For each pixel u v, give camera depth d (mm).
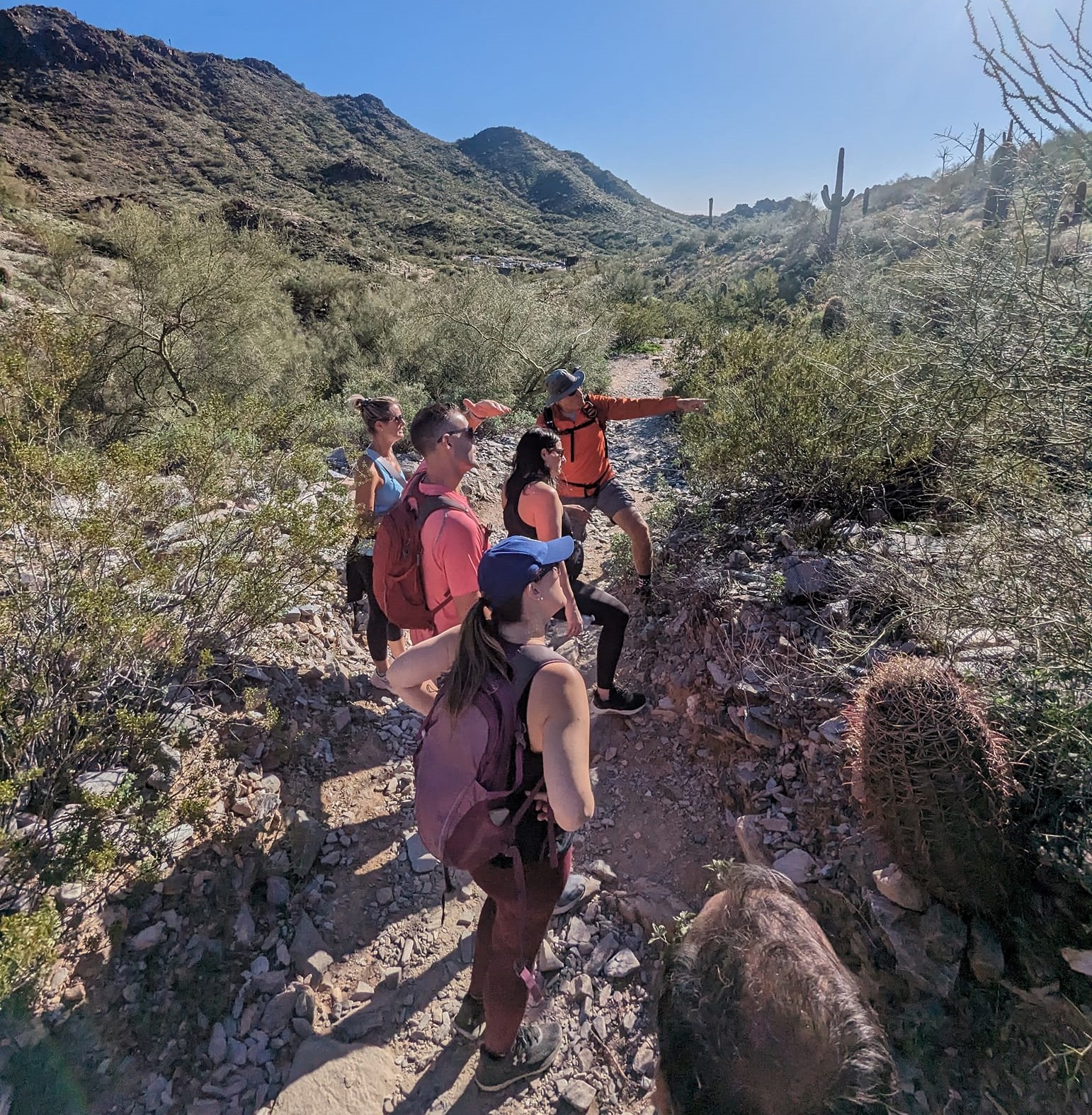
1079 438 3113
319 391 11398
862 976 2377
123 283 10500
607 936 2865
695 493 6000
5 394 3223
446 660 2098
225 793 3002
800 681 3385
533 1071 2371
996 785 2121
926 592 3283
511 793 1877
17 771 2420
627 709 3918
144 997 2393
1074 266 3225
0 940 2049
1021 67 2643
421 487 2947
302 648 4035
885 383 4500
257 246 12148
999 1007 2189
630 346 20797
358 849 3182
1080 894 2168
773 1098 1393
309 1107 2277
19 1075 2074
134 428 8969
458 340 13359
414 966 2758
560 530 3525
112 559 3357
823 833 2842
